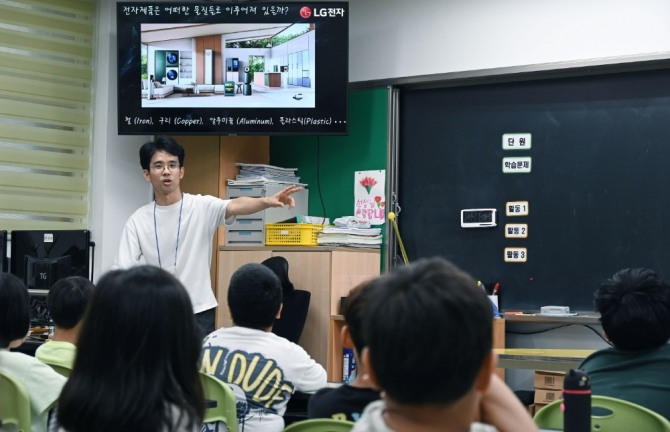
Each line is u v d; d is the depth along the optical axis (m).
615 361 2.16
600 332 5.19
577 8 5.32
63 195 5.96
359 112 5.94
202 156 6.01
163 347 1.41
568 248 5.34
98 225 5.96
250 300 2.75
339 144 6.01
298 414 3.06
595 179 5.30
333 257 5.37
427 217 5.74
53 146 5.94
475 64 5.58
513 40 5.48
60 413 1.41
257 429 2.68
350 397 1.92
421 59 5.74
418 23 5.77
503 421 1.33
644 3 5.14
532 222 5.44
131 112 5.71
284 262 5.36
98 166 6.01
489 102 5.60
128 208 6.06
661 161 5.13
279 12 5.62
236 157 6.06
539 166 5.45
